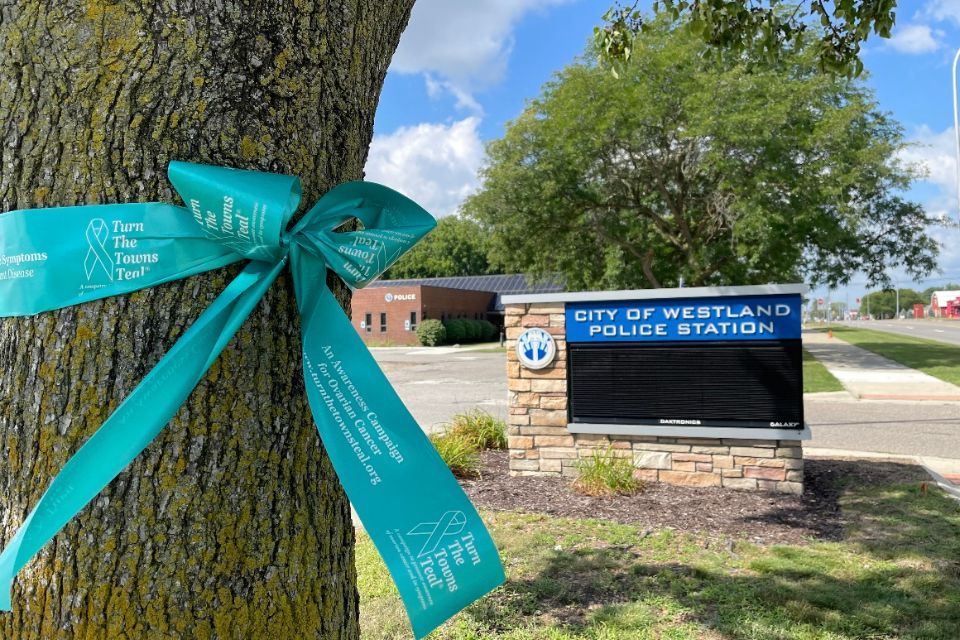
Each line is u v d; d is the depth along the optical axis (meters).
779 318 5.50
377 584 3.71
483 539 1.30
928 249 20.11
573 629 3.12
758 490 5.59
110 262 1.26
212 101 1.31
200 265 1.29
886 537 4.36
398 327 39.31
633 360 5.94
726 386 5.67
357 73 1.58
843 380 14.81
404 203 1.41
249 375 1.35
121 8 1.28
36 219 1.26
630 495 5.49
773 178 16.67
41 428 1.28
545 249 22.05
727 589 3.54
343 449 1.29
